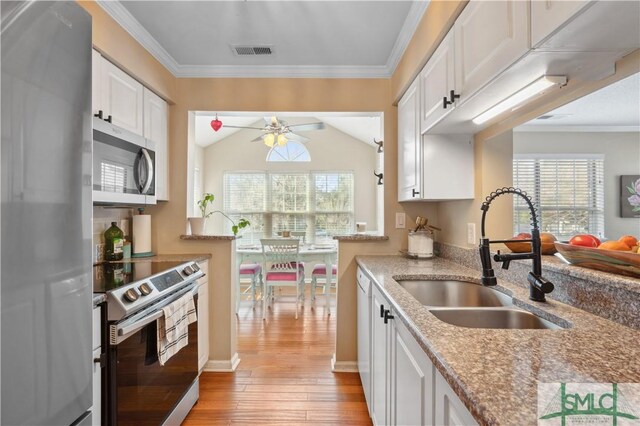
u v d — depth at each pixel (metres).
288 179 6.41
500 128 1.71
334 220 6.36
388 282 1.61
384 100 2.71
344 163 6.40
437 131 1.95
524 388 0.61
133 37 2.14
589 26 0.83
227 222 6.36
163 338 1.66
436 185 2.02
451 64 1.54
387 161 2.68
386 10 1.98
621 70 1.02
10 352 0.77
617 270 1.02
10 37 0.77
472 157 2.02
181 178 2.69
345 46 2.38
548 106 1.35
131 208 2.65
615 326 0.95
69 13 0.96
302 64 2.64
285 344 3.16
